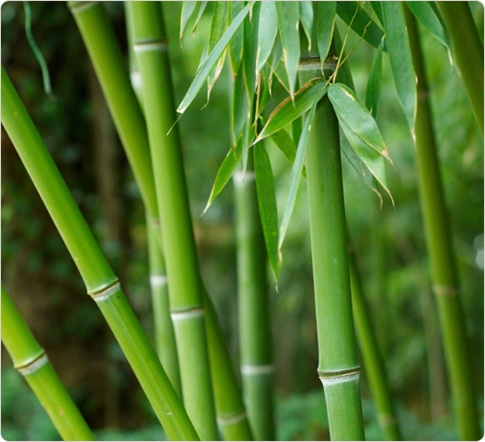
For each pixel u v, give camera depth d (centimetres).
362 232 430
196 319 176
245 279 208
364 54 305
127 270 379
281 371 586
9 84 162
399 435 207
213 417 176
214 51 156
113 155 371
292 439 315
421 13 157
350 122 154
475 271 436
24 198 357
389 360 474
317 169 158
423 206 203
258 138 156
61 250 367
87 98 371
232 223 569
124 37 355
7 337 167
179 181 176
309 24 152
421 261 418
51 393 167
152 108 176
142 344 163
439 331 423
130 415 377
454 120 257
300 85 159
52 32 358
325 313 158
